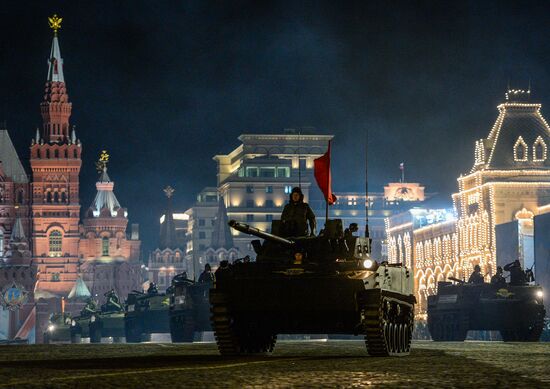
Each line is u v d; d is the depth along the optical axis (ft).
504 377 69.05
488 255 473.26
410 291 113.09
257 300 100.17
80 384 63.82
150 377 69.36
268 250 103.81
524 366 81.05
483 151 487.20
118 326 369.30
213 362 88.33
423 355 102.78
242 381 65.98
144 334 306.76
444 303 229.04
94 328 378.53
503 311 220.02
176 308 243.40
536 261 362.12
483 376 69.97
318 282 98.43
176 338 247.70
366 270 98.63
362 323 102.37
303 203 106.42
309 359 93.61
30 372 75.46
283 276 99.09
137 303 298.97
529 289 220.23
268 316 102.83
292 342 166.50
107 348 131.64
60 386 62.44
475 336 330.95
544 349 120.57
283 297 99.30
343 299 98.37
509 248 420.77
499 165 476.95
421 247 581.53
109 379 67.72
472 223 495.00
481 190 481.05
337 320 103.30
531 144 478.59
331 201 117.19
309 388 61.16
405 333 109.70
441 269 545.85
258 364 84.17
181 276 247.29
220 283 101.14
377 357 98.07
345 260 100.22
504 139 481.46
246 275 100.63
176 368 78.95
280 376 70.03
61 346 142.61
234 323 104.22
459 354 104.94
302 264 100.01
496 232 434.30
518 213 472.85
